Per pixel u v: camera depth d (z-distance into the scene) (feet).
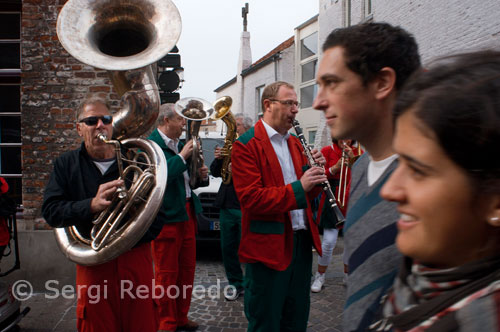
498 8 17.13
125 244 6.36
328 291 13.80
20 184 14.29
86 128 6.91
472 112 1.43
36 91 13.41
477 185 1.48
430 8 21.76
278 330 7.20
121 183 6.45
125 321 6.91
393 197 1.79
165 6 7.62
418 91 1.68
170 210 10.29
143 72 7.25
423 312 1.73
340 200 12.38
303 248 7.75
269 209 6.80
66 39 6.91
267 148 7.43
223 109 13.06
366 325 2.73
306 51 47.55
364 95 3.17
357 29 3.23
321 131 38.27
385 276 2.75
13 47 14.02
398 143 1.74
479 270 1.61
